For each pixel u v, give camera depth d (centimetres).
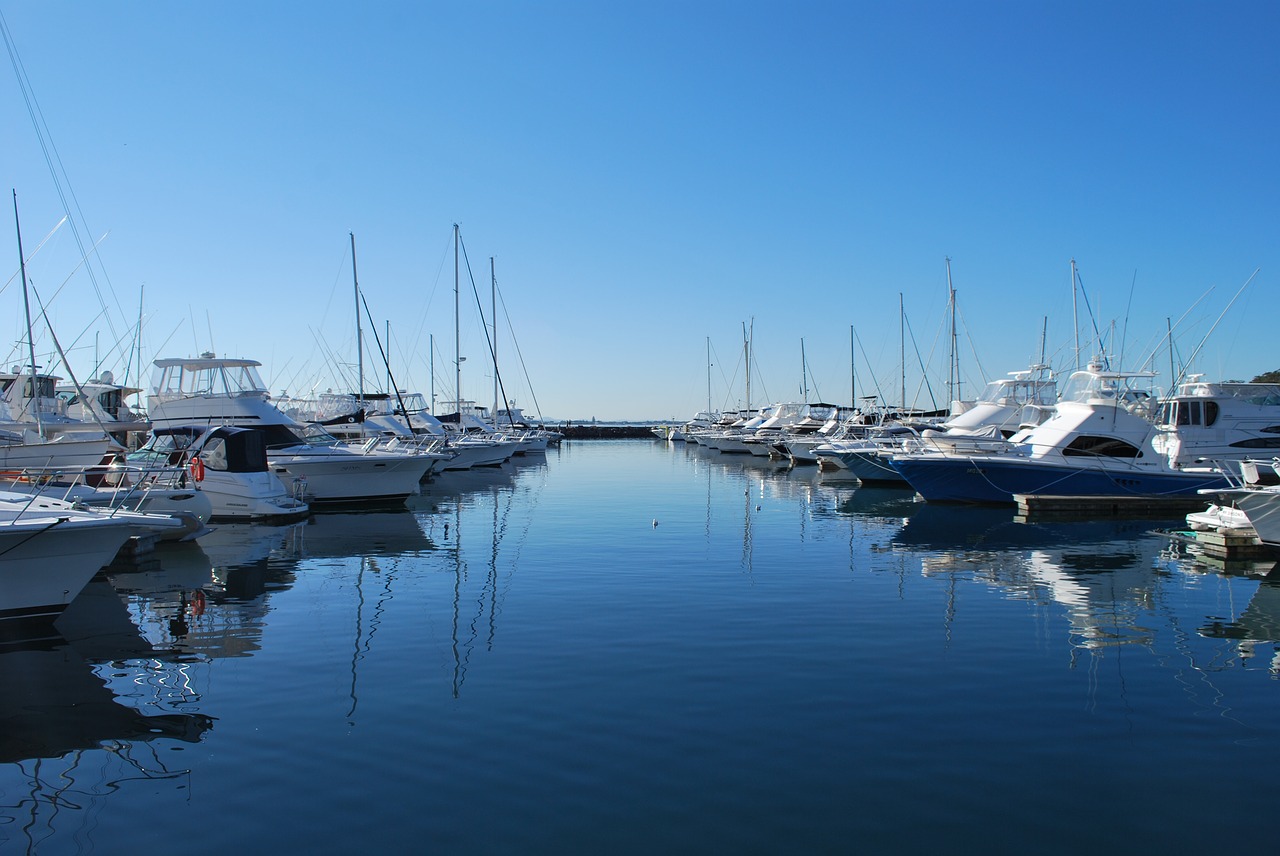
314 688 1030
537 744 860
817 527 2522
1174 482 2933
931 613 1410
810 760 825
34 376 2209
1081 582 1681
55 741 873
